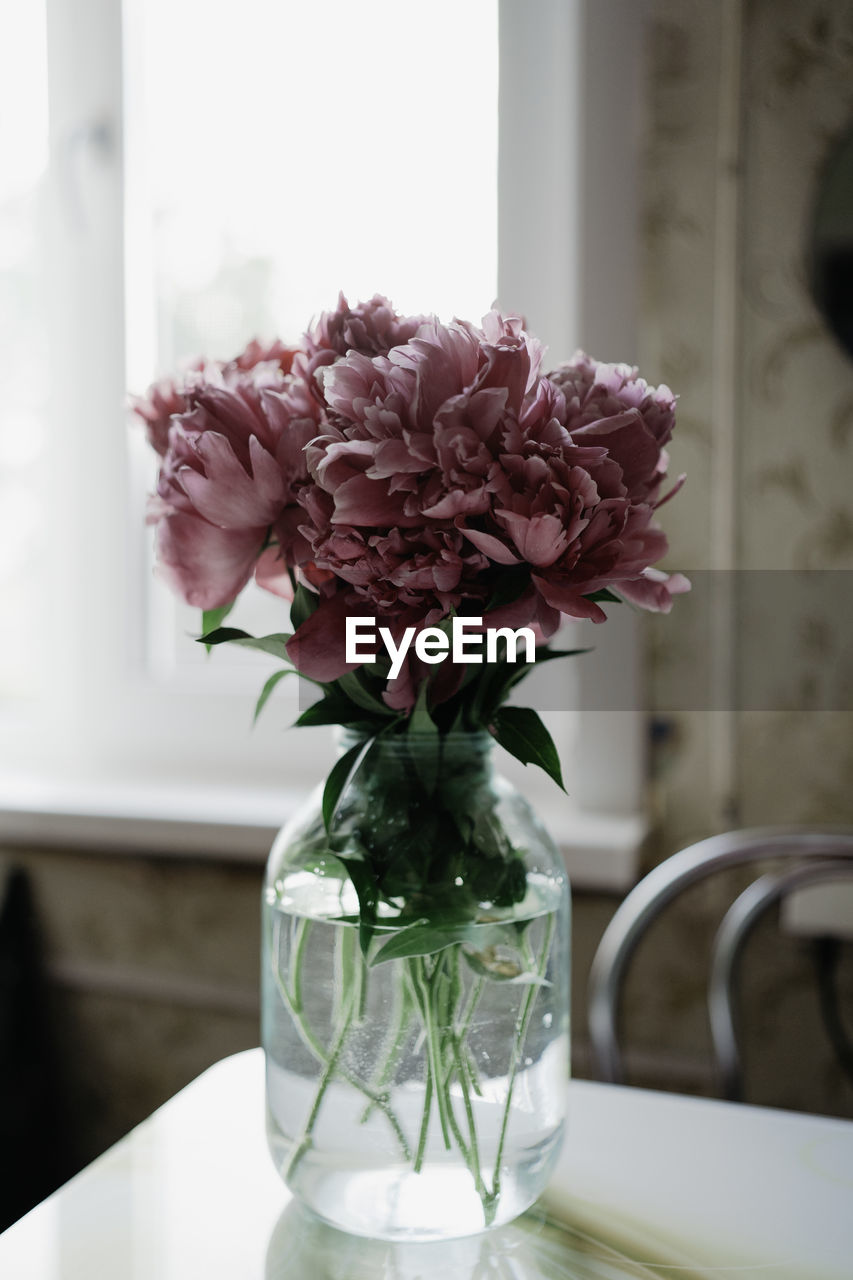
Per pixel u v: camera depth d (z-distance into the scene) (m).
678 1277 0.79
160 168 2.11
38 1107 2.01
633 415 0.73
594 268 1.70
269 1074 0.82
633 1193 0.86
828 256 1.62
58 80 2.06
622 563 0.73
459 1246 0.81
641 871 1.73
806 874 1.28
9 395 2.22
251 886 1.93
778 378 1.66
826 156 1.62
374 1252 0.81
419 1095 0.77
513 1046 0.79
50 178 2.09
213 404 0.76
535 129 1.85
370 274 2.00
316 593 0.78
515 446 0.71
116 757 2.18
